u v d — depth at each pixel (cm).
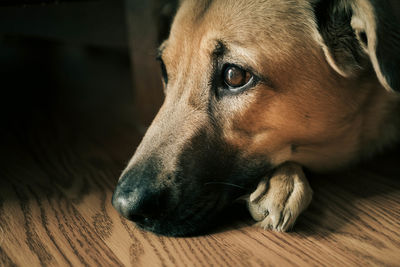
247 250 40
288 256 40
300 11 44
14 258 40
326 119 45
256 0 44
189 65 45
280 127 44
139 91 65
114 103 80
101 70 108
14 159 58
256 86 43
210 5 45
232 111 44
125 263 39
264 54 42
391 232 42
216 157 44
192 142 44
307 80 43
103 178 52
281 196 43
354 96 46
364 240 41
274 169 46
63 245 41
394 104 50
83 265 39
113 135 65
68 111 76
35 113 75
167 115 45
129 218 42
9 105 80
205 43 43
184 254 40
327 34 44
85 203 47
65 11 72
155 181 42
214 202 44
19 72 106
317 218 44
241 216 45
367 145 51
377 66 40
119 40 73
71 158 58
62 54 129
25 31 74
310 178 50
